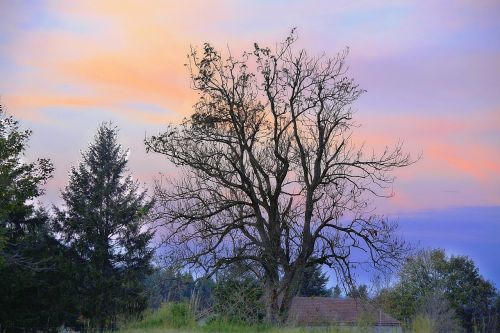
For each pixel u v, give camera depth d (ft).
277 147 99.86
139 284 155.33
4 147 105.91
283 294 91.50
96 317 145.48
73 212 167.53
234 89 101.60
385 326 50.42
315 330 49.60
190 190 97.45
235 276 75.10
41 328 135.85
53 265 136.46
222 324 54.65
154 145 97.35
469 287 221.66
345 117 102.78
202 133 99.91
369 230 94.63
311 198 98.22
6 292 126.52
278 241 94.43
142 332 56.44
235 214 97.76
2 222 116.47
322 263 96.17
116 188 170.60
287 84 102.83
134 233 162.09
